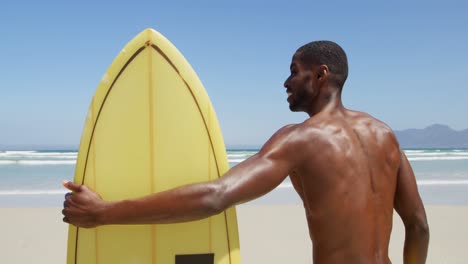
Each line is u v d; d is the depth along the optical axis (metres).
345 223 1.47
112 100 2.04
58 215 7.53
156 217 1.40
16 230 6.45
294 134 1.51
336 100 1.63
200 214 1.38
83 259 2.00
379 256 1.50
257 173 1.42
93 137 2.03
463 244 5.67
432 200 10.04
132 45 2.05
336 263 1.47
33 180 14.35
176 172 2.02
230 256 2.06
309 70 1.65
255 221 7.11
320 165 1.49
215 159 2.07
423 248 1.77
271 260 5.06
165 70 2.05
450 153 35.00
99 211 1.46
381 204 1.55
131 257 1.98
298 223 6.97
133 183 2.00
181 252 2.00
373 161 1.56
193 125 2.06
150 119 2.03
